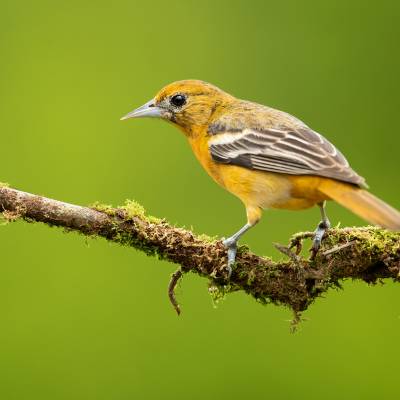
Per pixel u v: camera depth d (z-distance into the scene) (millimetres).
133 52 15039
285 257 8914
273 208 9250
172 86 10391
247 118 9727
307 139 9211
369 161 14430
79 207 8320
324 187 8664
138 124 14547
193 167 14156
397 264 8398
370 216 8211
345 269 8500
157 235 8383
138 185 14172
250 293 8633
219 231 13672
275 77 14656
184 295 12961
